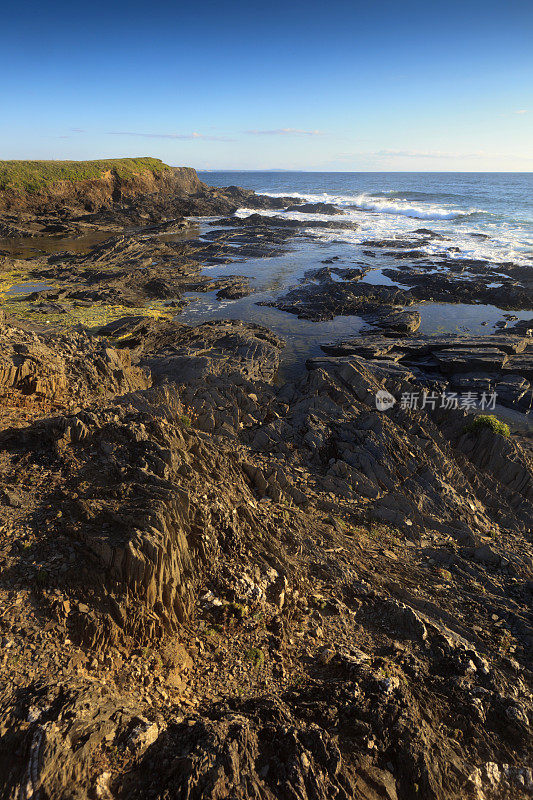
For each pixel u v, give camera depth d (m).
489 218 125.94
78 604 11.05
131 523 12.55
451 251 91.44
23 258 90.06
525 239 99.06
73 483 14.37
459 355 45.03
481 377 42.44
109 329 51.59
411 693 11.62
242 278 77.06
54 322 55.53
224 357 43.75
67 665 9.98
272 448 24.20
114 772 8.34
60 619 10.74
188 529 13.62
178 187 174.38
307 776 8.85
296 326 58.03
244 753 8.95
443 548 18.84
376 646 13.37
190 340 49.47
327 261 88.44
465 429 27.66
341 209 158.25
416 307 64.12
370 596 15.30
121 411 19.03
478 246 94.88
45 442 16.12
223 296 69.19
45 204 133.38
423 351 47.47
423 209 145.62
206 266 87.88
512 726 11.26
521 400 38.59
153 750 8.80
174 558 12.56
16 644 10.09
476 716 11.38
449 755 10.33
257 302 67.00
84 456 15.57
